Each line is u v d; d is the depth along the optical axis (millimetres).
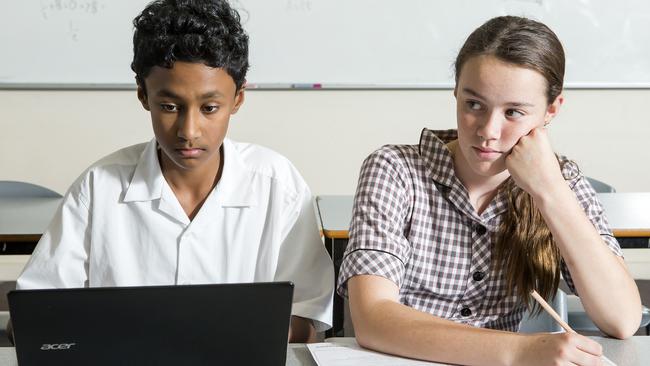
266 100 3254
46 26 3088
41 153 3209
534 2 3221
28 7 3068
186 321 882
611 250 1243
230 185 1254
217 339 896
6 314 1590
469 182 1260
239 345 904
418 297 1289
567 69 3285
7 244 1827
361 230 1207
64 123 3193
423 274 1273
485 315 1281
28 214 2035
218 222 1258
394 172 1272
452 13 3215
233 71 1090
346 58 3223
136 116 3217
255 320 897
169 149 1090
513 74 1090
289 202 1298
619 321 1155
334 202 2299
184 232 1237
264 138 3287
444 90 3295
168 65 1034
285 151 3309
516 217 1239
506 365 984
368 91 3281
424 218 1273
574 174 1307
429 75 3260
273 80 3217
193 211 1255
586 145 3389
